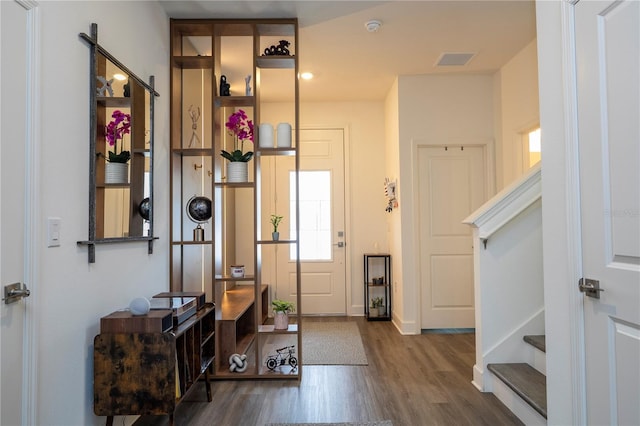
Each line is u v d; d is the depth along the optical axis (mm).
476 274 2797
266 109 5219
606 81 1346
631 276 1245
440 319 4371
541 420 2059
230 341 3127
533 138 3951
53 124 1601
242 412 2404
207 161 4020
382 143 5219
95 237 1877
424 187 4414
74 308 1735
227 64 3951
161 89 2807
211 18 3020
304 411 2412
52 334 1583
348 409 2436
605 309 1364
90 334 1861
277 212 5230
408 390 2721
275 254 5195
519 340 2688
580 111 1474
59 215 1634
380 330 4402
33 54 1468
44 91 1547
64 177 1671
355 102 5234
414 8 2939
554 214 1675
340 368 3172
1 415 1323
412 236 4293
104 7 2021
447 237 4406
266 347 3768
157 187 2701
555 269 1673
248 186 3070
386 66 4062
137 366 1830
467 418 2307
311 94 4910
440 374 3023
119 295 2141
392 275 4859
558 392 1657
